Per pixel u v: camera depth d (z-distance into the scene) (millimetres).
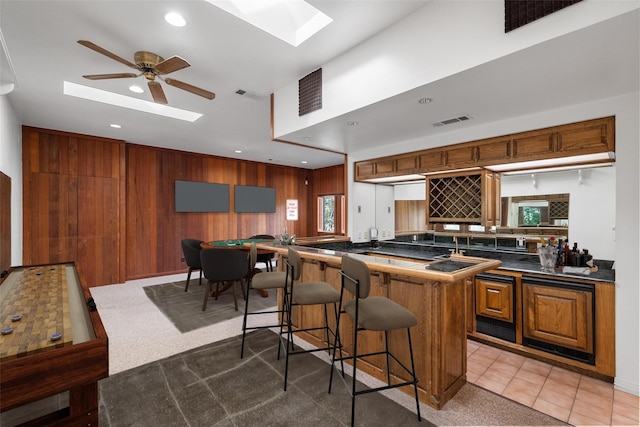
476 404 1976
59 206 4598
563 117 2445
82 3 1799
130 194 5473
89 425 1174
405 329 2102
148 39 2184
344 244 4273
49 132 4500
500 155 2848
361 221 4473
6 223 2893
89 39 2172
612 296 2182
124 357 2594
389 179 4180
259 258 5199
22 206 4242
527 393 2104
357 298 1670
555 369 2434
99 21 1975
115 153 5133
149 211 5703
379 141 3621
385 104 2277
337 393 2078
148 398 2010
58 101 3363
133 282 5324
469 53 1735
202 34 2133
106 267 5062
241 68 2660
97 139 4941
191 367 2420
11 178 3404
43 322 1375
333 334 2619
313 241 4012
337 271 2621
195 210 6238
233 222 6922
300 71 2744
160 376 2283
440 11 1857
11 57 2420
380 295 2266
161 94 2660
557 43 1479
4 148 3029
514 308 2701
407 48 2021
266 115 3883
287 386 2158
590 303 2264
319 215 8539
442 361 1926
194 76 2801
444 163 3277
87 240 4859
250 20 2025
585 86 2014
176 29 2072
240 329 3254
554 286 2441
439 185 3592
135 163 5531
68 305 1646
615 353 2164
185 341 2930
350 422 1789
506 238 3557
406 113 2520
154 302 4215
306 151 6129
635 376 2084
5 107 3066
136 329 3232
